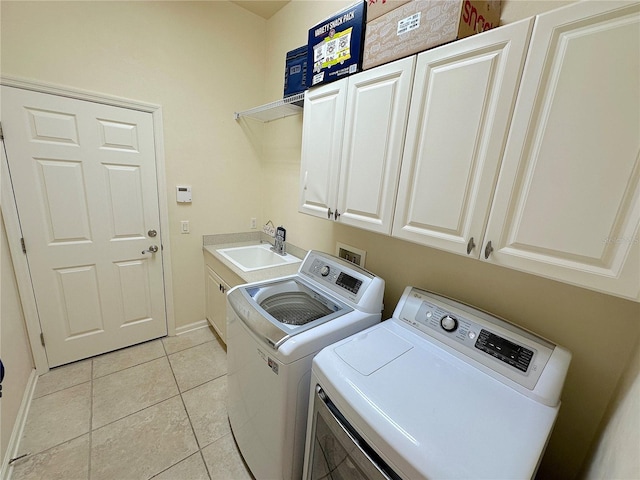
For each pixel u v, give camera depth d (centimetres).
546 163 74
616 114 63
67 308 196
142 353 224
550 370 86
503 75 79
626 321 87
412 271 149
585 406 97
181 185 228
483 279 121
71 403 172
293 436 112
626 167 63
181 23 204
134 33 187
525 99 76
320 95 145
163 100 207
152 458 143
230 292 146
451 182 95
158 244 226
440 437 70
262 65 253
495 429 74
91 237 196
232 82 238
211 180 243
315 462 104
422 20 98
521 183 79
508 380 90
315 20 195
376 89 115
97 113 183
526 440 71
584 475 91
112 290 213
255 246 260
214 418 169
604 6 62
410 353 103
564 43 69
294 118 228
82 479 131
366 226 127
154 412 170
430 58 96
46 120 167
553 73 71
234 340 138
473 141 88
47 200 176
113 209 201
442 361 100
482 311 109
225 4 221
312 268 169
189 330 260
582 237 70
